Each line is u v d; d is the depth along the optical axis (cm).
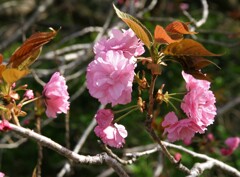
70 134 702
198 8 848
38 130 341
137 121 658
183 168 264
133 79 229
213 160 300
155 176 473
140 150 604
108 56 224
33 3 820
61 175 422
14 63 229
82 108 725
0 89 235
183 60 222
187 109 236
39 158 346
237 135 685
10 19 767
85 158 232
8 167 738
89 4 828
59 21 833
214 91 643
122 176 239
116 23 579
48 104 240
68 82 700
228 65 743
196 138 464
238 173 302
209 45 737
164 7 768
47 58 578
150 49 223
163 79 689
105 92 223
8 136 539
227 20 805
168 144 315
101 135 238
